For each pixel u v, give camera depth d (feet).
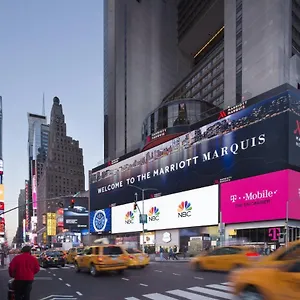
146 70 375.86
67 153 591.78
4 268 88.58
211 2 332.80
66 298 37.09
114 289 42.98
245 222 141.38
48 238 378.12
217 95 278.05
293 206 126.11
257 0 230.07
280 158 130.31
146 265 78.18
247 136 145.89
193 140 175.73
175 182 183.83
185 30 390.42
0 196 191.11
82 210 320.50
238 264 57.21
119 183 238.48
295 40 231.71
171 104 223.30
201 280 49.42
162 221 189.26
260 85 215.51
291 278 21.94
